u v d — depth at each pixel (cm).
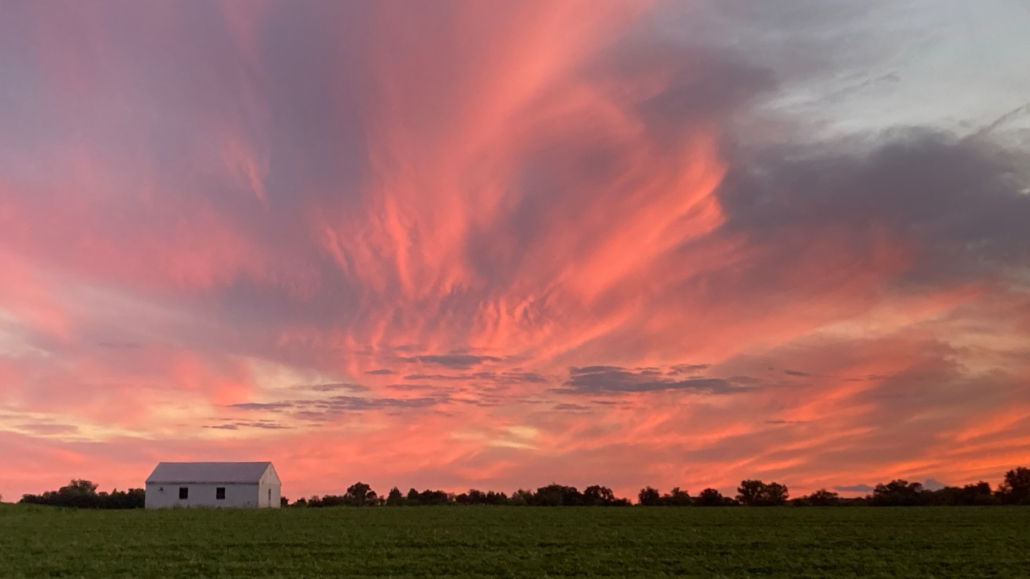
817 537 4800
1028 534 4916
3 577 3397
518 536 4947
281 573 3478
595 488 11938
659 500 11581
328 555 4069
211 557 4006
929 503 9644
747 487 10669
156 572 3525
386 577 3350
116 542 4672
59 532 5362
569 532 5238
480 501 12825
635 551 4178
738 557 3938
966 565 3647
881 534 4953
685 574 3438
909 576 3356
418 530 5438
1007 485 10031
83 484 12950
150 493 9788
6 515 7469
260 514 7644
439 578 3328
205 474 9962
